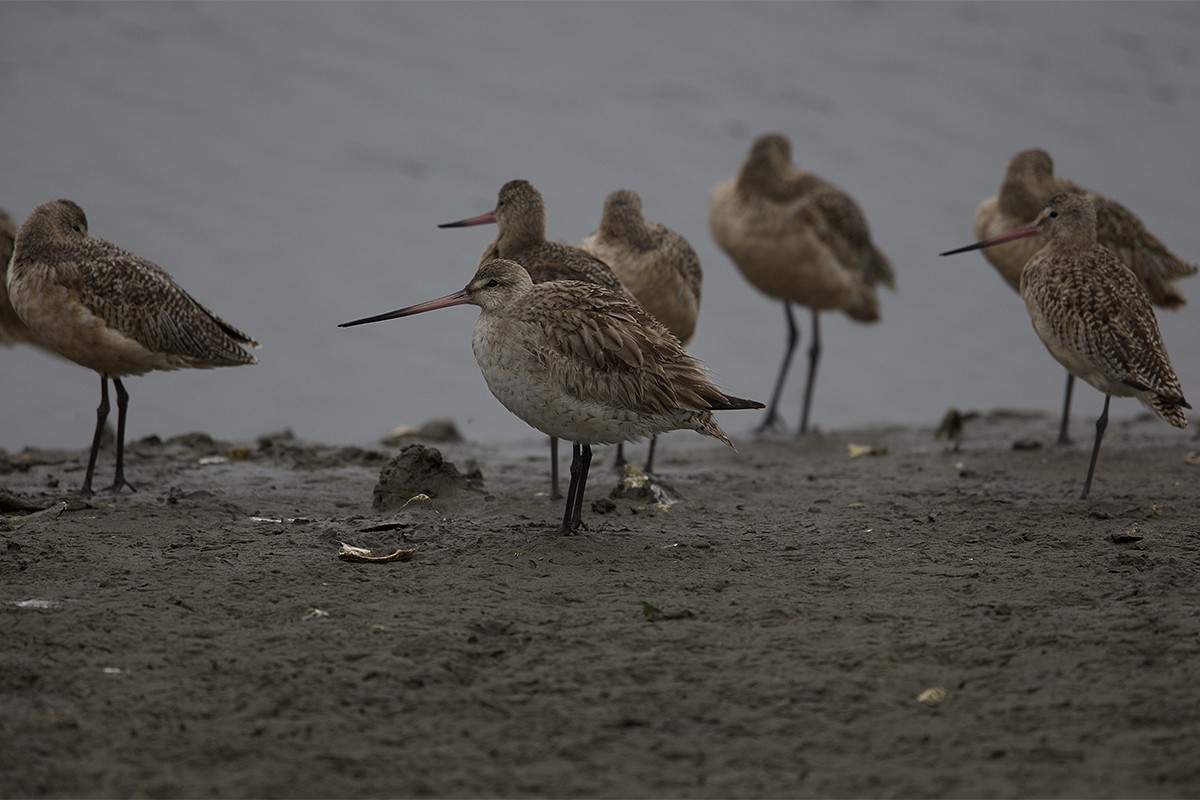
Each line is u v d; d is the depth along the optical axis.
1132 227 17.42
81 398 20.45
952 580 10.75
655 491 13.40
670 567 11.03
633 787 7.62
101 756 7.83
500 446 17.81
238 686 8.69
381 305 23.69
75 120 28.78
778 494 14.00
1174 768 7.65
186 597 10.19
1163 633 9.45
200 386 21.23
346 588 10.46
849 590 10.53
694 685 8.76
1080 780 7.58
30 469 14.66
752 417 21.48
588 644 9.38
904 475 15.12
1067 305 13.57
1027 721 8.24
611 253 15.44
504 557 11.20
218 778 7.64
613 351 11.09
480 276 11.62
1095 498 13.52
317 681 8.77
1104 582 10.62
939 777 7.66
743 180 19.77
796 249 19.48
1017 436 17.81
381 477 13.20
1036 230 14.72
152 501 13.07
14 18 33.28
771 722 8.29
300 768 7.75
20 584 10.41
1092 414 21.59
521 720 8.33
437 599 10.22
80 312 12.77
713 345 23.73
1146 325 13.39
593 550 11.38
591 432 11.37
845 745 8.03
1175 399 12.95
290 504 13.14
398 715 8.37
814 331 20.39
